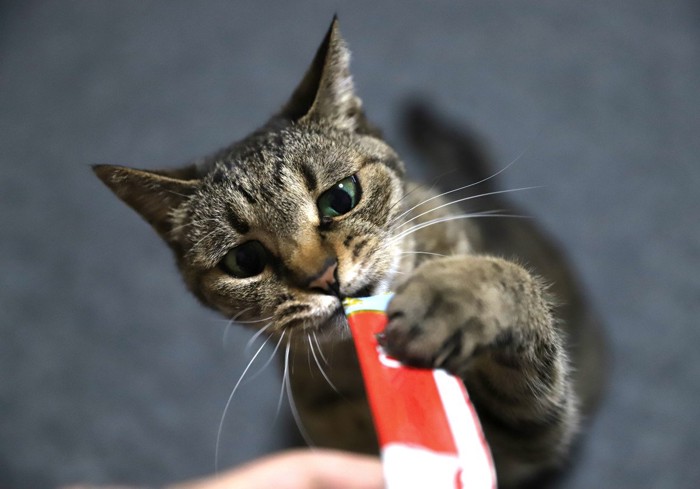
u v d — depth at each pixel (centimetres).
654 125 66
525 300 34
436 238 43
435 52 74
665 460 53
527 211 59
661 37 73
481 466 29
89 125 72
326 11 79
